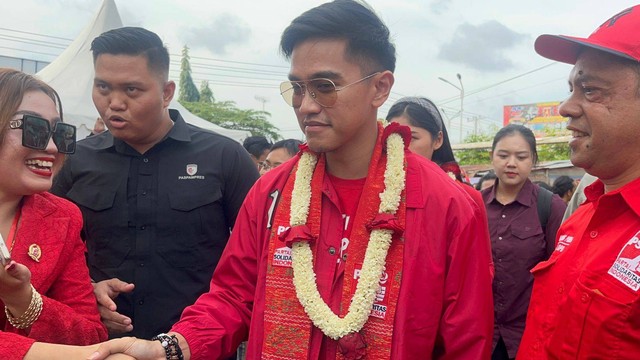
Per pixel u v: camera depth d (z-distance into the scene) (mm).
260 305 1858
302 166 1918
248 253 2002
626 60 1573
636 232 1539
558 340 1652
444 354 1747
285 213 1883
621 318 1484
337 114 1733
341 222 1845
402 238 1728
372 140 1864
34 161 1904
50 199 2070
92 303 2072
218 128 8867
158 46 2635
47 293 2008
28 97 1879
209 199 2768
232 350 1982
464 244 1714
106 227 2732
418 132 3219
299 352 1740
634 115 1584
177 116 2934
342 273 1789
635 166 1653
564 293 1689
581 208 1953
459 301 1713
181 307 2719
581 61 1684
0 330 1827
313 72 1718
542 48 1858
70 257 2031
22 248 1873
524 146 3693
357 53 1729
